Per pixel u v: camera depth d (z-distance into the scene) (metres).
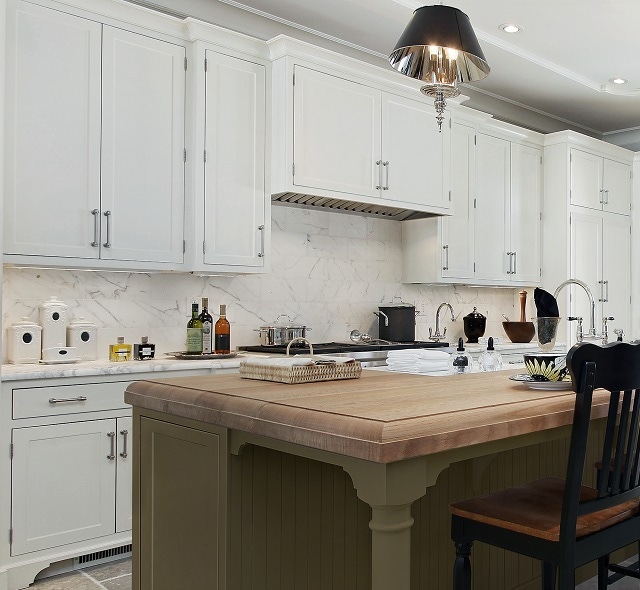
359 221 4.88
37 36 3.06
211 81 3.64
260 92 3.86
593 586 2.82
